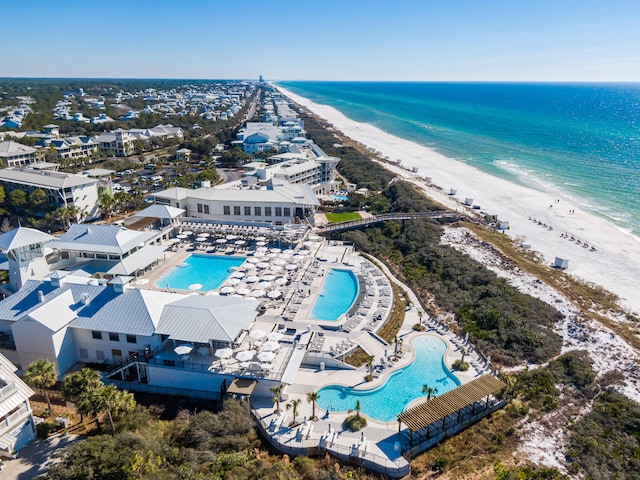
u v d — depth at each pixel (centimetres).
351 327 5578
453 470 3628
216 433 3769
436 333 5666
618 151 19975
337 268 7475
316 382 4638
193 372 4469
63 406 4200
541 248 9344
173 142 19425
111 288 5056
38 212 9681
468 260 8219
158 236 7938
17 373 4691
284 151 16338
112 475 2981
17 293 5044
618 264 8588
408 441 3841
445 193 13525
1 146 13612
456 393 4216
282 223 9406
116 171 14275
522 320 6131
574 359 5288
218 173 14725
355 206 11225
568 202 12656
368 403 4372
